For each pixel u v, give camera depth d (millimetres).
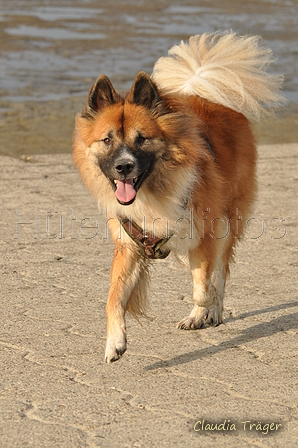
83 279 9930
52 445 5648
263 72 9961
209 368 7211
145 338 8047
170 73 9516
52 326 8250
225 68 9391
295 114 25344
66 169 16609
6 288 9477
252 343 7887
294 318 8625
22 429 5895
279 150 19359
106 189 7777
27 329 8141
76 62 31953
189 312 8828
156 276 10148
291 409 6301
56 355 7477
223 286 8836
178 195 7703
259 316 8734
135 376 7020
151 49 36062
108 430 5895
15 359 7344
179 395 6570
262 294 9469
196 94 9477
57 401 6422
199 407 6328
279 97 10195
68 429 5906
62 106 24156
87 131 7727
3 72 29172
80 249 11305
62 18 46531
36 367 7172
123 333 7305
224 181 8586
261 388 6723
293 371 7121
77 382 6844
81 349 7652
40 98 25156
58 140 19922
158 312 8828
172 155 7582
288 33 44469
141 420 6070
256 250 11414
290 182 15938
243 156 9484
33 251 11125
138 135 7395
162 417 6133
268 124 23578
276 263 10750
